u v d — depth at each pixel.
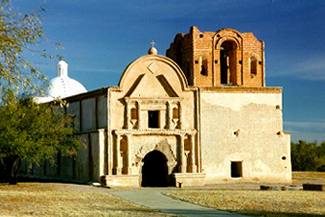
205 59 59.31
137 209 31.75
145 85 55.84
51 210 30.70
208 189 49.53
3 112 46.56
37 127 51.78
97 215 28.36
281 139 58.72
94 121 57.06
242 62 59.97
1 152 50.78
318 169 94.88
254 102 58.41
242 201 36.22
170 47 64.19
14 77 24.69
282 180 58.44
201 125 56.81
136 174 54.62
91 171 55.66
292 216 28.53
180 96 56.56
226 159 57.19
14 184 52.97
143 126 55.38
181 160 56.00
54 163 60.53
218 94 57.59
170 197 39.75
